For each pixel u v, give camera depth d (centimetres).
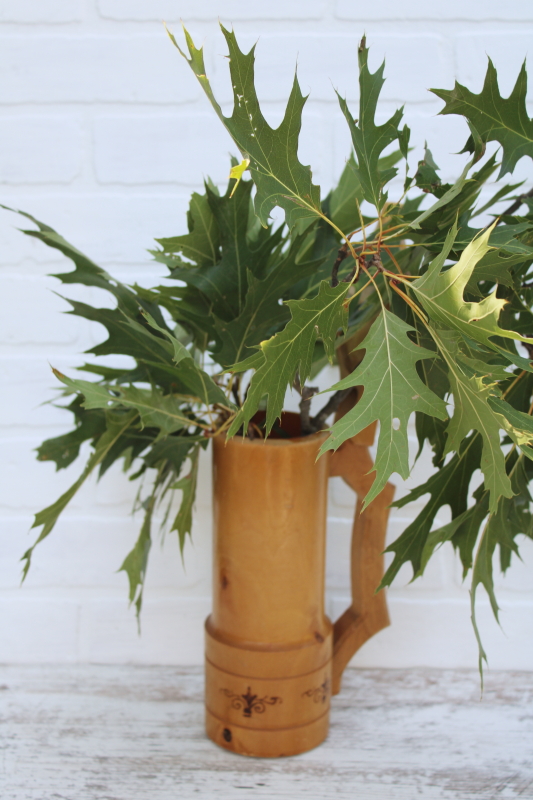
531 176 137
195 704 132
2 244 137
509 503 116
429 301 101
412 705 133
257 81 136
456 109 109
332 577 141
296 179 104
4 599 141
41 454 120
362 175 106
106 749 124
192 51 100
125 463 131
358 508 129
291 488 119
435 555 140
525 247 105
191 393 121
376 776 121
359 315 121
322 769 122
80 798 118
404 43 135
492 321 96
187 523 122
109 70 136
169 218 138
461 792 119
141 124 136
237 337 117
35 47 135
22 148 136
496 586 140
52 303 138
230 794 119
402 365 101
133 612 141
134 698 133
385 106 136
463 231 109
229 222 115
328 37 135
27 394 139
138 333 117
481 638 141
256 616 121
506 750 125
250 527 120
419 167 109
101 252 138
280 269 113
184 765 122
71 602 141
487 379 104
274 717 122
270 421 101
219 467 121
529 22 135
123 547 141
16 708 131
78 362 139
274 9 135
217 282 117
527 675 139
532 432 101
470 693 135
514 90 108
